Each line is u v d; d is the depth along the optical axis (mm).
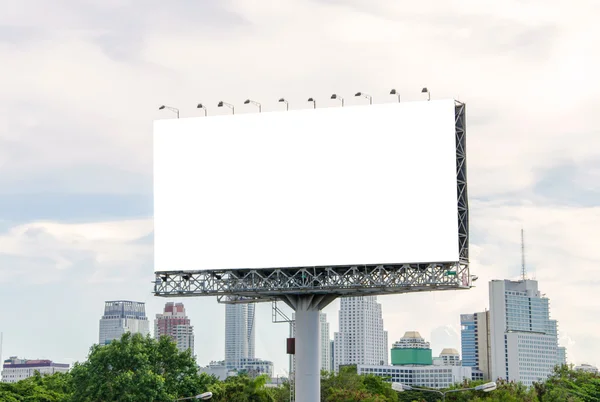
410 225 77375
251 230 80562
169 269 81750
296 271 80250
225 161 81875
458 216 77750
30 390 110625
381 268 78188
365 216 78312
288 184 80312
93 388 90188
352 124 79500
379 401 115938
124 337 95312
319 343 81812
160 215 82438
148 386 89938
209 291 81188
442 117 77938
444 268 77188
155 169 83062
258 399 105125
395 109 78812
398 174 78125
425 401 128625
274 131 81188
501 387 127812
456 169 77875
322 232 79000
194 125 82875
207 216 81562
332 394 117062
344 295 82812
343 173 79188
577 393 117938
